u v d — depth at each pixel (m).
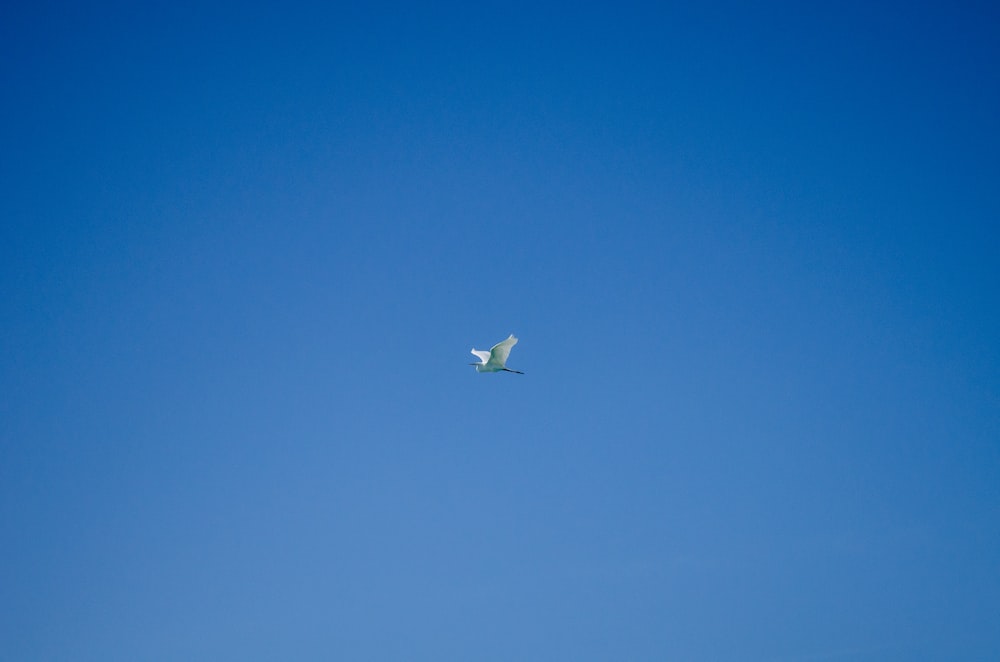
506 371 96.75
